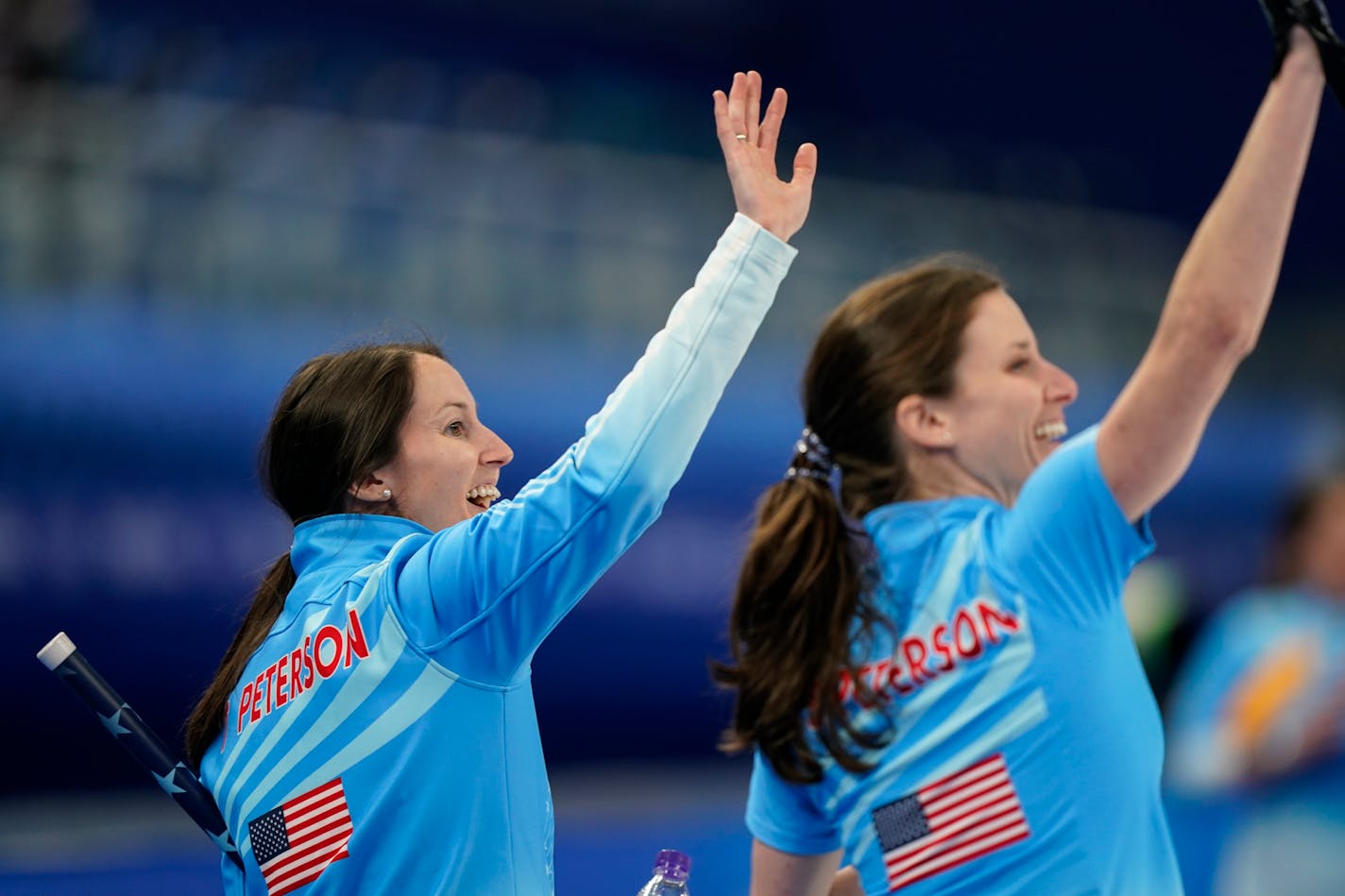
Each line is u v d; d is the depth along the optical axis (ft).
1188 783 42.65
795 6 141.08
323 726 21.04
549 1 130.93
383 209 76.54
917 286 24.35
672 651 71.87
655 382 20.02
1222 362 19.56
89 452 59.21
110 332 61.31
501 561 19.99
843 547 23.24
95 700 22.72
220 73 90.84
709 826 57.36
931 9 143.02
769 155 21.77
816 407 24.90
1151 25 136.67
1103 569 20.92
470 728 20.57
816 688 22.90
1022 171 122.93
